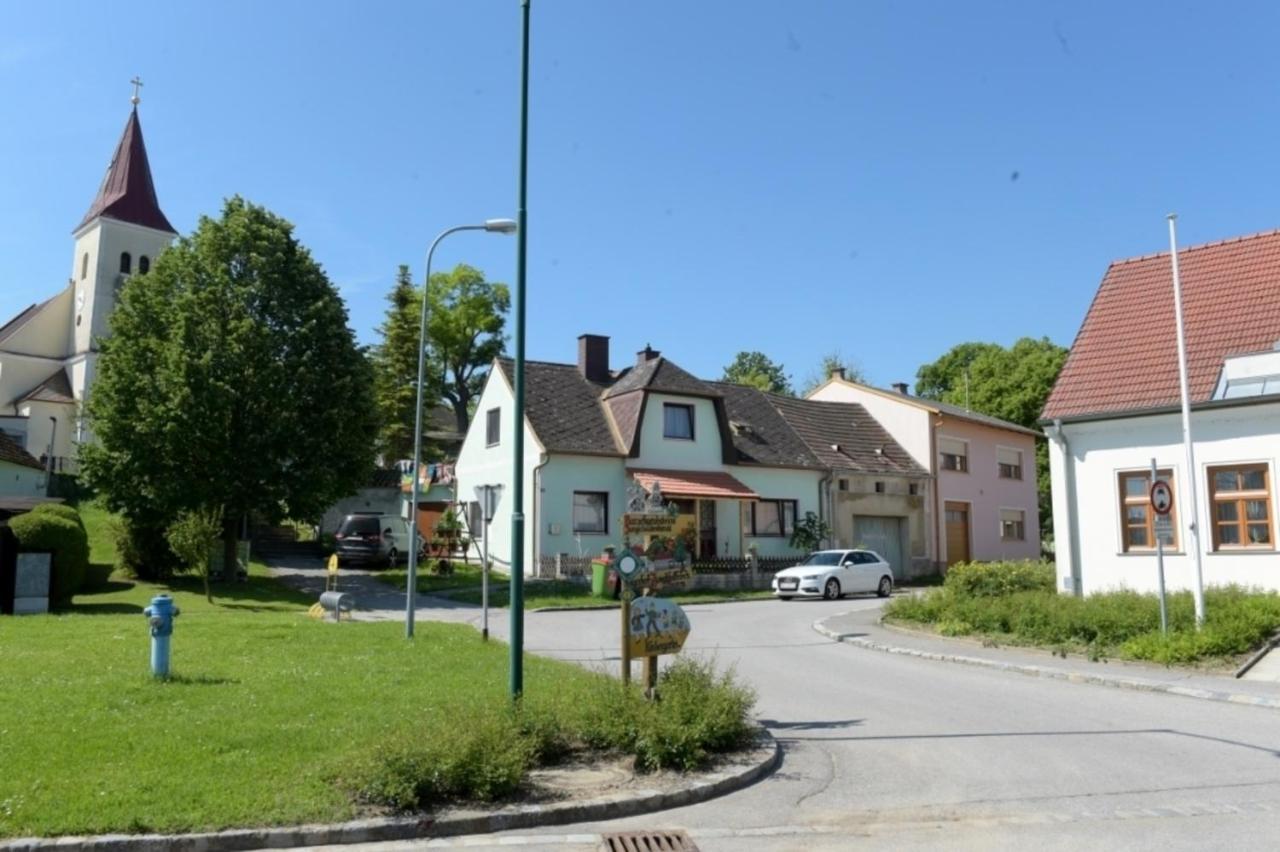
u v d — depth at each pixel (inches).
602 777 321.7
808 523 1467.8
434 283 2642.7
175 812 265.3
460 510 1545.3
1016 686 536.1
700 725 346.3
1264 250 883.4
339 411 1215.6
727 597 1214.3
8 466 1499.8
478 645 638.5
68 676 467.2
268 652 574.6
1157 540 614.9
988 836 269.9
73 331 2388.0
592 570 1175.6
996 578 840.9
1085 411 846.5
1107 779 330.6
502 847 264.1
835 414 1701.5
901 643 705.6
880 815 293.4
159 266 1261.1
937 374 2950.3
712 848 263.9
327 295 1270.9
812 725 427.5
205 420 1127.6
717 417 1437.0
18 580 840.9
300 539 1737.2
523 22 413.4
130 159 2469.2
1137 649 584.1
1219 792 311.6
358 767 296.4
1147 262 959.0
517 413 387.2
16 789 279.3
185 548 981.8
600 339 1515.7
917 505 1611.7
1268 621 607.5
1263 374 765.3
